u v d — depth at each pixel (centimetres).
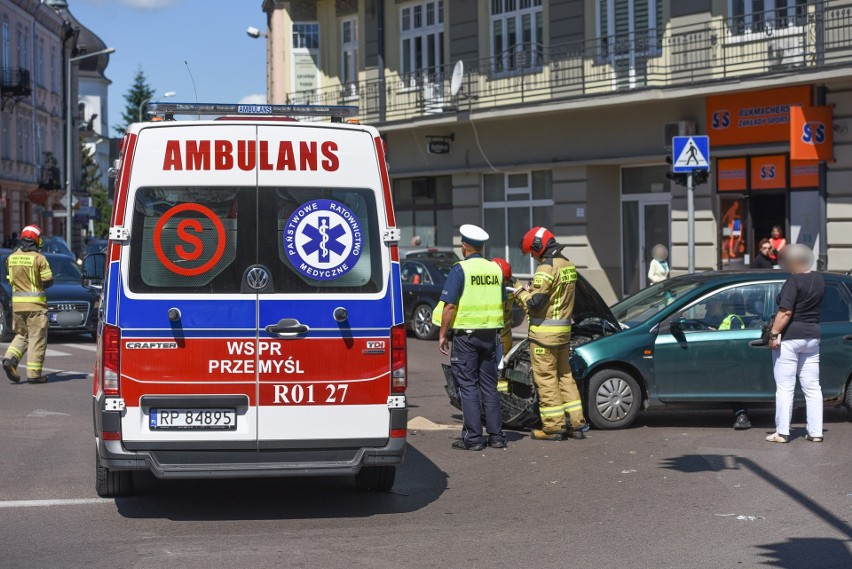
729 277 1146
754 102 2136
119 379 713
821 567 629
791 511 769
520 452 1012
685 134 2256
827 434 1091
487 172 2812
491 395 1037
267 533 714
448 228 3005
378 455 739
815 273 1039
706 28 2216
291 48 3422
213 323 720
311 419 732
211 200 727
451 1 2867
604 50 2456
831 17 1980
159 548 672
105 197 9144
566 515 764
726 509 776
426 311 2189
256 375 725
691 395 1109
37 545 679
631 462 955
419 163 3014
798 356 1042
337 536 705
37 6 5719
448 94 2861
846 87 1997
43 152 5994
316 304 732
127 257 717
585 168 2517
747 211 2205
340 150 745
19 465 944
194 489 856
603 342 1108
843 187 2008
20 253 1493
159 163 724
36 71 5859
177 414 718
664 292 1174
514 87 2683
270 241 730
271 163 735
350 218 742
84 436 1093
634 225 2534
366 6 3155
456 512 776
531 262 2747
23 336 1509
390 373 742
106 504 798
